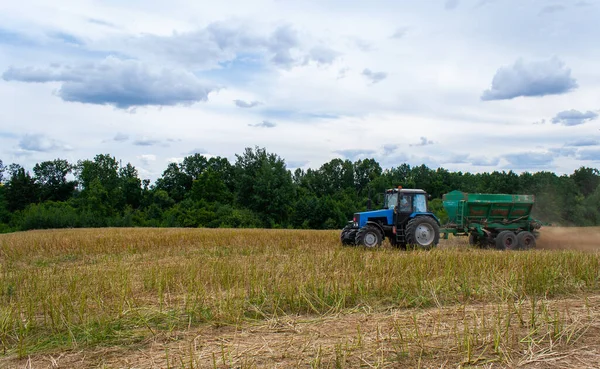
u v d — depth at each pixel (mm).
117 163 75750
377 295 7324
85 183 72562
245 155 63875
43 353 5113
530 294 7449
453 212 17250
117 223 51781
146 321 6055
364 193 70812
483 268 9094
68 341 5340
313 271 9008
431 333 5383
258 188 56688
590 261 9898
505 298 7141
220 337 5484
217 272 8969
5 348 5246
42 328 5926
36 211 51344
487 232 16797
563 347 4918
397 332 5480
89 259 13820
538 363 4500
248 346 5129
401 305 6820
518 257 10570
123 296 7227
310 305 6656
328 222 54406
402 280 8008
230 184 76000
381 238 15250
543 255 10938
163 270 9438
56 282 8711
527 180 42812
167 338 5496
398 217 15547
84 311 6578
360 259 10625
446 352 4777
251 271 8938
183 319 6199
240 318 6188
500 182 43719
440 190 77938
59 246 16922
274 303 6766
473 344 4973
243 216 54375
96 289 7828
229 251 14945
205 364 4629
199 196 64000
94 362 4828
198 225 53281
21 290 7984
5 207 65125
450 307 6676
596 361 4543
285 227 55125
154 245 17141
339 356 4691
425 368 4395
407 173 80438
